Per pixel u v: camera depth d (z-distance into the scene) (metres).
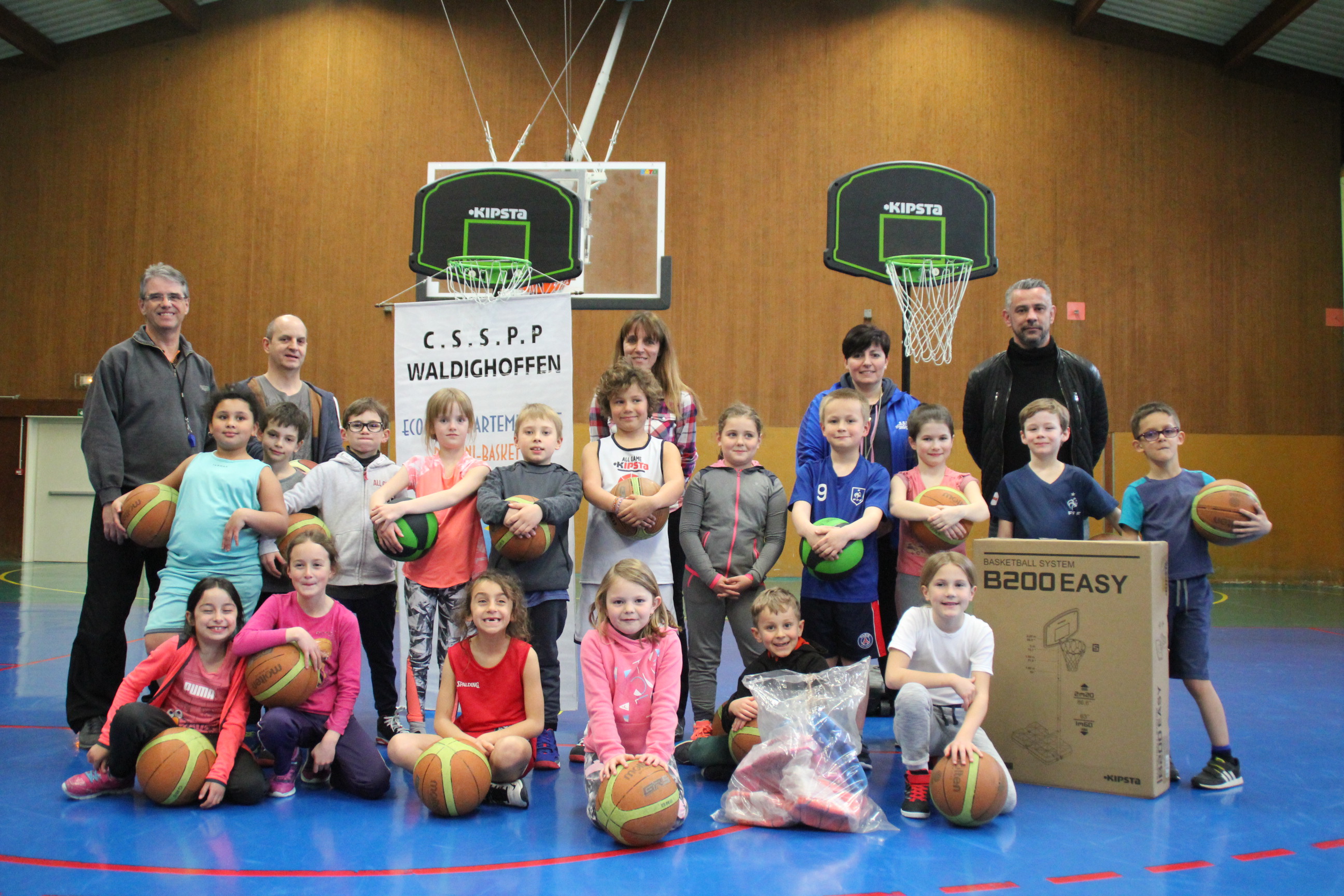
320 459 4.00
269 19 11.05
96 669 3.32
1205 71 11.02
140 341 3.52
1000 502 3.46
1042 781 2.97
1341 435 11.01
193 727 2.84
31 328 11.23
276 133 11.00
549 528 3.17
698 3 11.02
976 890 2.10
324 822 2.56
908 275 4.96
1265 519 2.99
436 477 3.40
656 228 7.80
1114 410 10.86
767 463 10.83
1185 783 3.00
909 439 3.89
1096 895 2.08
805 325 10.91
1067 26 10.98
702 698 3.29
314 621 2.89
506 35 10.98
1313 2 9.73
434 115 10.95
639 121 10.96
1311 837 2.47
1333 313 11.06
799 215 10.94
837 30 11.00
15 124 11.20
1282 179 11.06
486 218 5.25
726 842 2.44
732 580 3.24
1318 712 4.10
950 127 10.92
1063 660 2.95
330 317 10.88
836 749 2.62
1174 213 10.97
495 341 3.89
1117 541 2.89
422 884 2.10
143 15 11.05
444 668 2.91
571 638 3.71
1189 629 3.06
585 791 2.84
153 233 11.07
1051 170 10.91
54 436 11.34
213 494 3.17
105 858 2.24
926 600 3.11
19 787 2.85
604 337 10.90
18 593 8.41
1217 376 10.95
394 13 11.00
